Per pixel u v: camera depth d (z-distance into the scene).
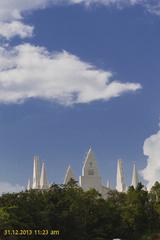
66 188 145.50
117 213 143.62
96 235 136.75
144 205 150.88
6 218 117.25
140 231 145.25
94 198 145.75
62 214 129.50
